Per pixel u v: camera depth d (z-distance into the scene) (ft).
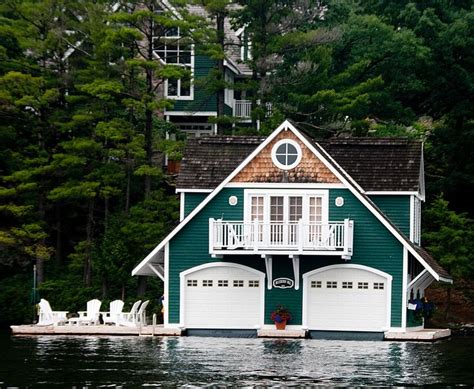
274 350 184.24
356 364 165.68
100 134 250.98
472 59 288.30
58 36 259.19
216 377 150.41
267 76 286.87
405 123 294.66
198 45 271.49
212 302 212.43
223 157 222.07
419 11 296.30
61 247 280.72
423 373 156.66
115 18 252.83
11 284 259.39
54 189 253.85
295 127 209.56
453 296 260.83
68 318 234.99
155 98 262.88
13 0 264.72
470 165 278.67
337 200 209.15
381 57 291.58
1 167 268.41
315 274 210.59
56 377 150.61
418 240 231.09
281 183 209.67
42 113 263.49
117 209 277.64
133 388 141.08
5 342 199.21
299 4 277.85
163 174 272.92
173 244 213.05
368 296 209.36
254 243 206.18
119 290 252.42
